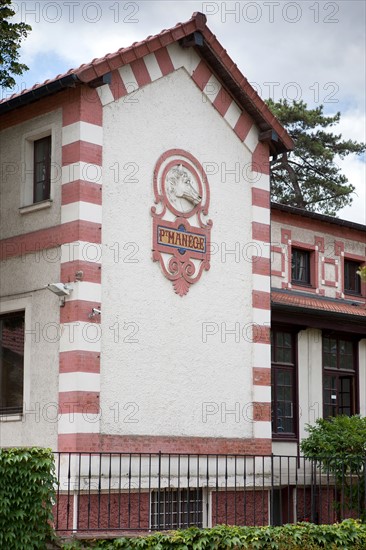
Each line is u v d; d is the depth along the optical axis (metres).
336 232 22.62
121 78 15.20
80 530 12.62
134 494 14.40
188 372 15.56
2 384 15.38
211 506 15.54
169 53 16.11
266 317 17.06
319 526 14.05
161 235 15.48
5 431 14.90
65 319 14.20
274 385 19.11
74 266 14.20
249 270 16.95
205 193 16.41
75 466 13.62
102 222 14.58
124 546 12.53
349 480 16.78
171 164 15.88
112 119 14.99
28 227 15.19
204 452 15.57
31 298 14.89
